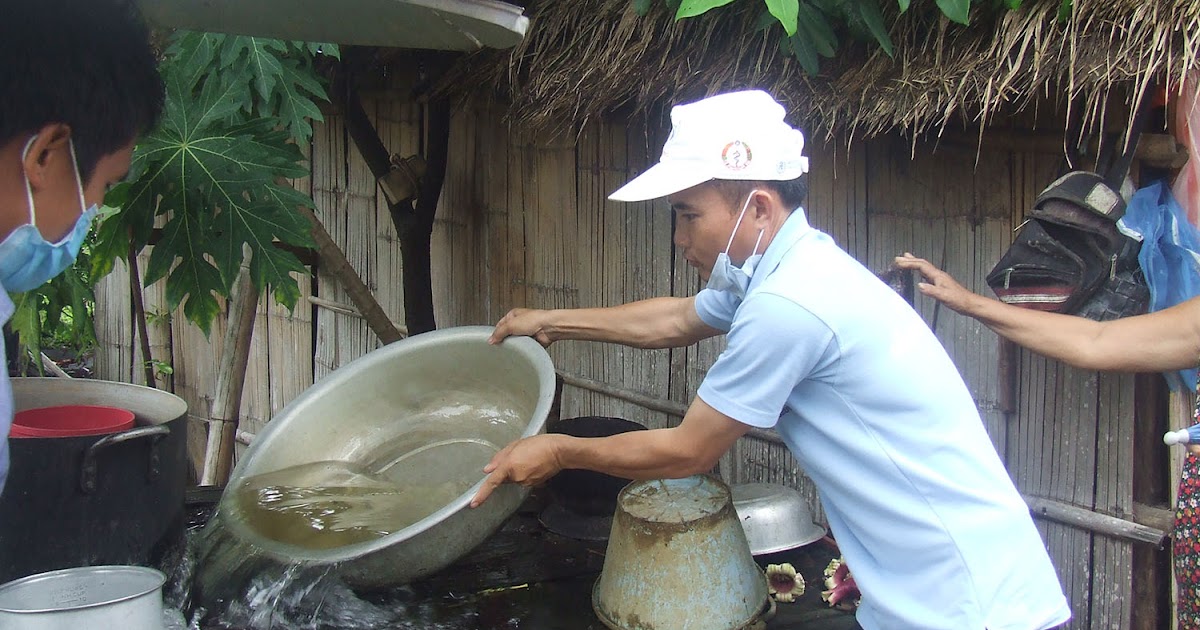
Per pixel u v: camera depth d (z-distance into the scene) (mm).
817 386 1712
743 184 1716
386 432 2715
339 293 4648
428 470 2602
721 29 2609
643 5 2539
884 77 2314
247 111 3193
